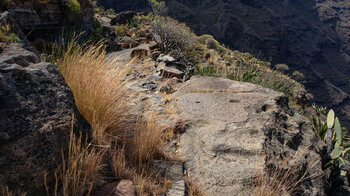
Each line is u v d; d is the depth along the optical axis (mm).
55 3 10328
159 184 2295
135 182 2215
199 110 3861
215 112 3754
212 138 3072
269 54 187250
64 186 1875
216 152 2844
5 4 8352
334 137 4461
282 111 3928
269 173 2502
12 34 2615
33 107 1887
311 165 2770
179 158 2879
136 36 14367
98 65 3123
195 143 3123
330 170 3381
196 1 187250
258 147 2824
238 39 180000
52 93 2113
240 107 3883
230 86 4957
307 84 193625
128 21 19188
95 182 2094
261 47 184375
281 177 2506
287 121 3686
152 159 2719
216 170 2578
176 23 12523
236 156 2762
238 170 2541
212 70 7051
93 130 2488
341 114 186750
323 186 2617
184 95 4527
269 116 3596
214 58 12125
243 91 4684
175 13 168375
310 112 8984
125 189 2068
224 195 2309
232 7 192875
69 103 2221
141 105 4234
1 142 1598
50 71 2234
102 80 2959
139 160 2559
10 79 1850
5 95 1751
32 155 1734
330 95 193625
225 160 2711
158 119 3826
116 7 150250
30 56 2268
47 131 1876
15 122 1717
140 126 2979
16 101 1794
